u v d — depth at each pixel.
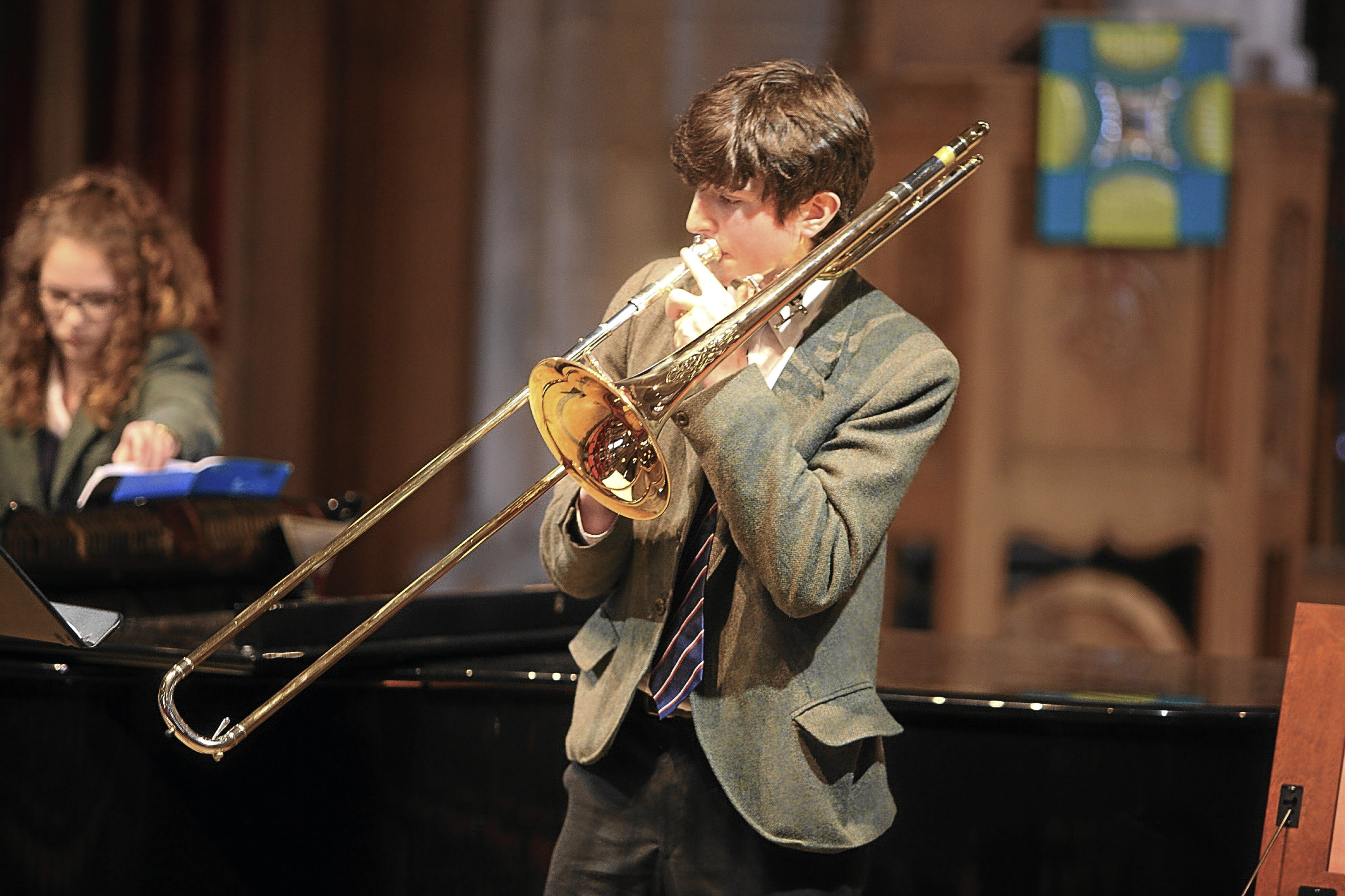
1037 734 6.68
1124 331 16.89
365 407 21.05
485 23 20.36
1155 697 6.90
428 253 20.91
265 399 20.33
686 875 5.27
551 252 18.36
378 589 20.67
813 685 5.05
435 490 20.69
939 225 16.81
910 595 18.61
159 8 19.88
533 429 18.62
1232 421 16.83
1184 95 16.52
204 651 5.59
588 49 17.98
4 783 6.94
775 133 5.05
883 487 4.95
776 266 5.29
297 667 6.59
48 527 7.92
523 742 6.84
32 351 9.95
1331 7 20.52
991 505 16.70
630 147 17.91
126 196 10.11
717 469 4.81
